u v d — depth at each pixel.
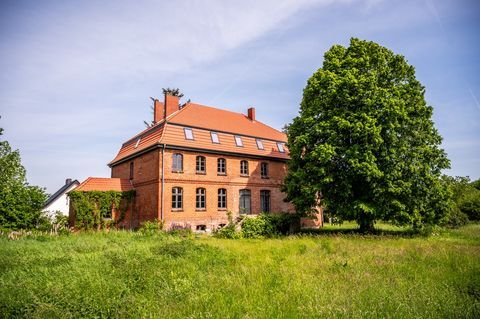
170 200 22.55
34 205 22.88
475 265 9.03
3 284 7.01
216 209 24.80
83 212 22.30
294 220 24.48
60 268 8.38
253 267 8.92
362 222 20.55
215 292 6.70
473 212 31.62
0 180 32.44
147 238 16.16
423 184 18.94
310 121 21.03
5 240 15.20
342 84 19.61
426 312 5.36
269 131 31.53
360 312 5.30
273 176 29.00
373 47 21.22
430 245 13.20
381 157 18.36
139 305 5.92
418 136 19.44
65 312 5.40
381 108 18.84
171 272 8.14
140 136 27.52
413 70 21.44
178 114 25.61
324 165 19.70
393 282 7.30
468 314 5.33
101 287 6.71
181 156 23.77
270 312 5.46
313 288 6.79
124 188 25.14
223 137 26.45
